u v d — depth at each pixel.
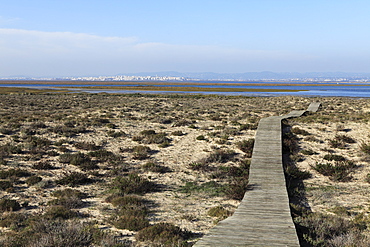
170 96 80.12
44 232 9.73
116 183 16.02
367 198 14.48
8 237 9.46
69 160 19.77
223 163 20.08
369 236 10.16
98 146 23.62
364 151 21.41
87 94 87.69
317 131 27.48
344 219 11.69
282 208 11.69
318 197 14.66
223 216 11.84
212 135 26.47
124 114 38.72
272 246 8.41
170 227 10.33
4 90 113.06
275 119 32.41
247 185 14.61
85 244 9.29
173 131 28.94
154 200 14.23
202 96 83.06
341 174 17.55
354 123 30.75
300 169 18.86
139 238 9.69
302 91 136.38
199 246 8.38
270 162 18.22
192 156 21.64
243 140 23.78
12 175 16.56
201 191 15.62
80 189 15.58
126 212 12.00
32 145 22.28
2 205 12.39
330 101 65.50
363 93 120.81
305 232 10.17
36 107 49.06
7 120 31.59
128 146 24.08
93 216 11.93
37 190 15.07
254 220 10.39
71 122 30.80
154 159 21.02
